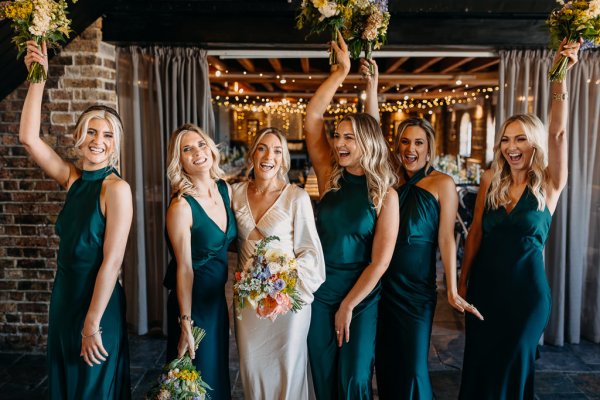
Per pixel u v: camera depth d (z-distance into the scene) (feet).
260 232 8.09
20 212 12.45
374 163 8.21
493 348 8.88
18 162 12.30
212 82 30.42
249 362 8.18
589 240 13.38
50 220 12.44
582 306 13.69
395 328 8.85
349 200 8.39
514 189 8.91
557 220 12.90
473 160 41.98
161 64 13.10
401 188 9.00
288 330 7.99
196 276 7.97
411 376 8.70
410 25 12.57
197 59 13.05
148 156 13.51
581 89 12.58
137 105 13.15
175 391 7.11
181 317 7.73
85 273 7.65
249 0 12.45
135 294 13.83
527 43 12.48
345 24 8.93
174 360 7.45
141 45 13.03
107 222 7.59
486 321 8.97
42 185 12.35
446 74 25.91
